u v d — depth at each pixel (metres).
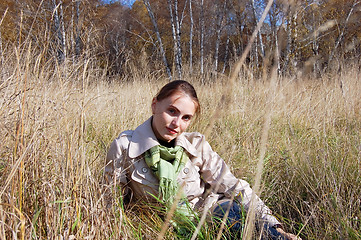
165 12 13.85
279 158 2.31
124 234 1.39
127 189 1.78
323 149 2.15
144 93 3.68
